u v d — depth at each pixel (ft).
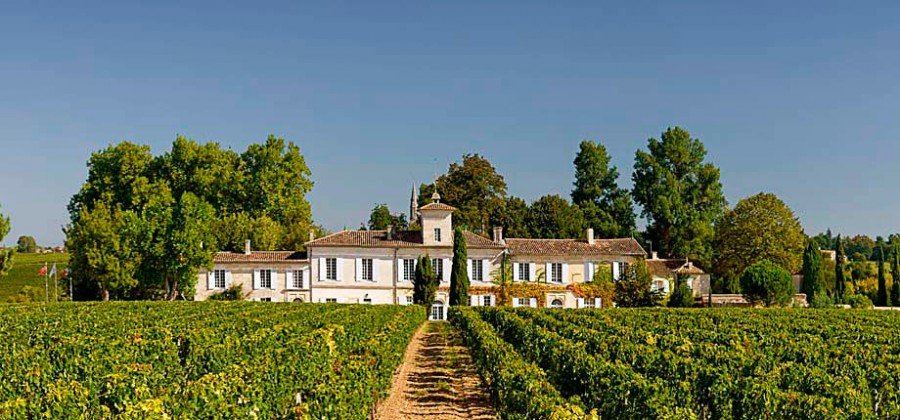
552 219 311.27
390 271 229.25
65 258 380.17
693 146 310.45
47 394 50.83
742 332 110.01
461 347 130.41
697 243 294.87
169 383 64.69
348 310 155.63
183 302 192.95
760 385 55.11
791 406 52.44
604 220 316.81
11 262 213.25
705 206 309.01
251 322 116.47
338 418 51.96
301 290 230.48
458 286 219.20
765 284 217.77
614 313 158.92
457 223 312.09
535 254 230.68
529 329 103.24
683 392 57.31
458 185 319.27
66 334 98.22
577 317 137.59
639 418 53.57
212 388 51.03
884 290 270.05
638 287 222.28
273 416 56.70
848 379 61.82
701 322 134.00
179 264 219.61
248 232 263.49
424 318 204.95
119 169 279.28
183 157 280.92
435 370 100.48
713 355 76.64
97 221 226.99
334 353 79.66
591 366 64.95
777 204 277.23
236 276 232.73
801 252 276.62
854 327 121.80
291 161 290.97
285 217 296.10
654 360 72.23
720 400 57.16
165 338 84.07
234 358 76.69
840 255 306.14
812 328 119.55
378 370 72.95
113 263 220.84
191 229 219.20
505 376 63.16
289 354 69.77
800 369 64.34
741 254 275.59
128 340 81.76
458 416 70.08
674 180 303.48
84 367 67.15
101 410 51.90
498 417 65.21
